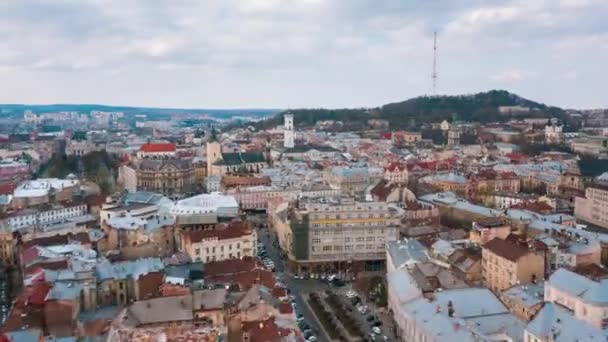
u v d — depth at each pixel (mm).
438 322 191750
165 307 190375
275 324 181250
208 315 190000
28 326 198125
